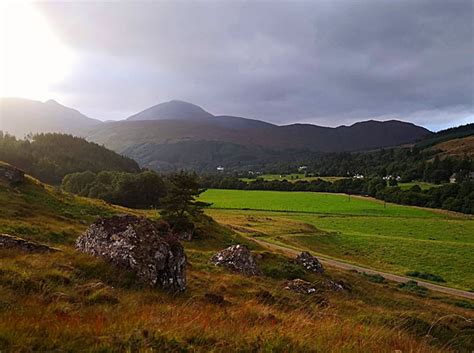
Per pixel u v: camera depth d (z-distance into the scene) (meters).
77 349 7.92
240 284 24.61
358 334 11.58
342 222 120.19
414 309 34.81
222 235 65.12
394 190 172.88
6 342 7.71
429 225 114.56
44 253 17.73
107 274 16.31
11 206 39.34
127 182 117.88
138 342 8.48
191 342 9.08
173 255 18.48
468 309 40.66
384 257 76.81
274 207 150.00
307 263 42.25
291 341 9.46
